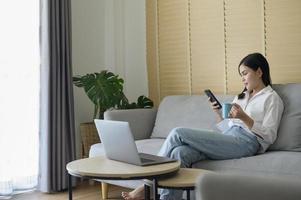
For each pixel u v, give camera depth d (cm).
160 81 401
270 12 316
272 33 315
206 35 360
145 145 294
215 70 355
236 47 339
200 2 364
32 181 352
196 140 232
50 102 348
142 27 416
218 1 350
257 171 218
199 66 367
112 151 206
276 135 252
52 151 348
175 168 185
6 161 332
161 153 235
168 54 393
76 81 376
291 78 306
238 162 227
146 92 415
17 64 344
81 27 410
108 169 185
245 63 264
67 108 362
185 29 377
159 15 399
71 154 361
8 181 332
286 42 308
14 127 340
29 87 352
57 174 350
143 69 417
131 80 426
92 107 419
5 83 337
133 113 343
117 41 427
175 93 389
